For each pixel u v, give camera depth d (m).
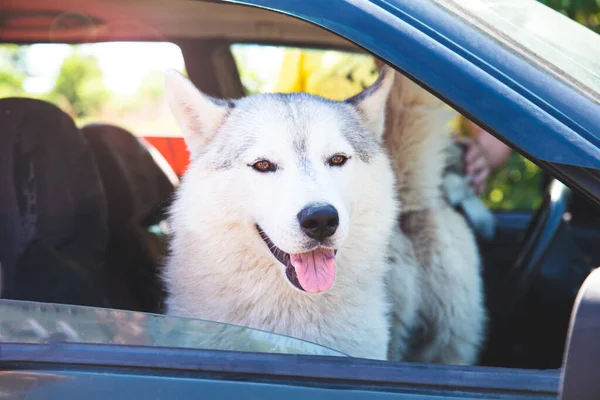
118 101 3.05
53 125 2.24
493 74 1.34
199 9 2.32
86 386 1.33
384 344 2.21
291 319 2.14
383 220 2.26
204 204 2.19
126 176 2.55
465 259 2.64
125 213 2.52
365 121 2.29
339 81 2.80
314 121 2.10
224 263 2.16
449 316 2.58
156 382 1.32
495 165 3.11
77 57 2.81
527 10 1.75
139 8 2.32
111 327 1.48
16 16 2.34
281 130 2.09
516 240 3.06
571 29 1.82
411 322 2.50
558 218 2.66
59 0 2.26
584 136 1.29
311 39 2.59
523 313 2.61
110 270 2.36
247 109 2.19
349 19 1.40
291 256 2.01
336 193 2.02
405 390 1.30
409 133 2.51
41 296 2.12
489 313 2.65
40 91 2.85
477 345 2.60
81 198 2.27
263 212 2.05
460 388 1.30
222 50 2.64
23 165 2.18
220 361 1.35
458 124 2.96
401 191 2.55
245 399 1.29
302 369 1.33
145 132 3.11
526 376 1.32
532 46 1.48
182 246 2.25
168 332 1.47
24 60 2.61
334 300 2.15
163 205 2.63
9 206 2.15
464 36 1.38
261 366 1.34
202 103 2.23
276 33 2.54
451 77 1.34
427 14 1.39
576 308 1.15
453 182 2.80
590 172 1.29
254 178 2.09
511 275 2.67
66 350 1.38
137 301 2.41
